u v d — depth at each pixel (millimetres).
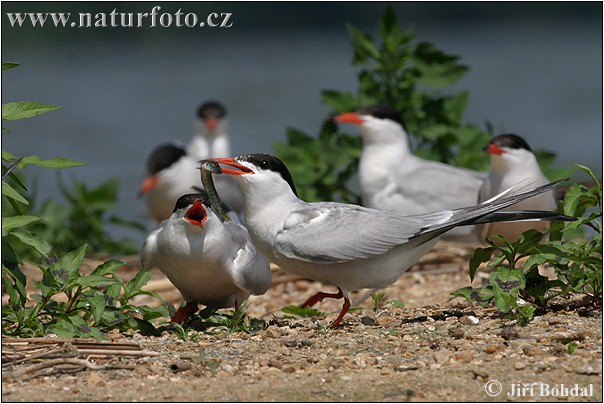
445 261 12602
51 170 22984
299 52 38188
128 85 32219
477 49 38594
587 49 38250
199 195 8680
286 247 8664
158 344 7941
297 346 7914
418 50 14688
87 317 8352
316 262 8594
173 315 8719
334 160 14414
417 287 11500
